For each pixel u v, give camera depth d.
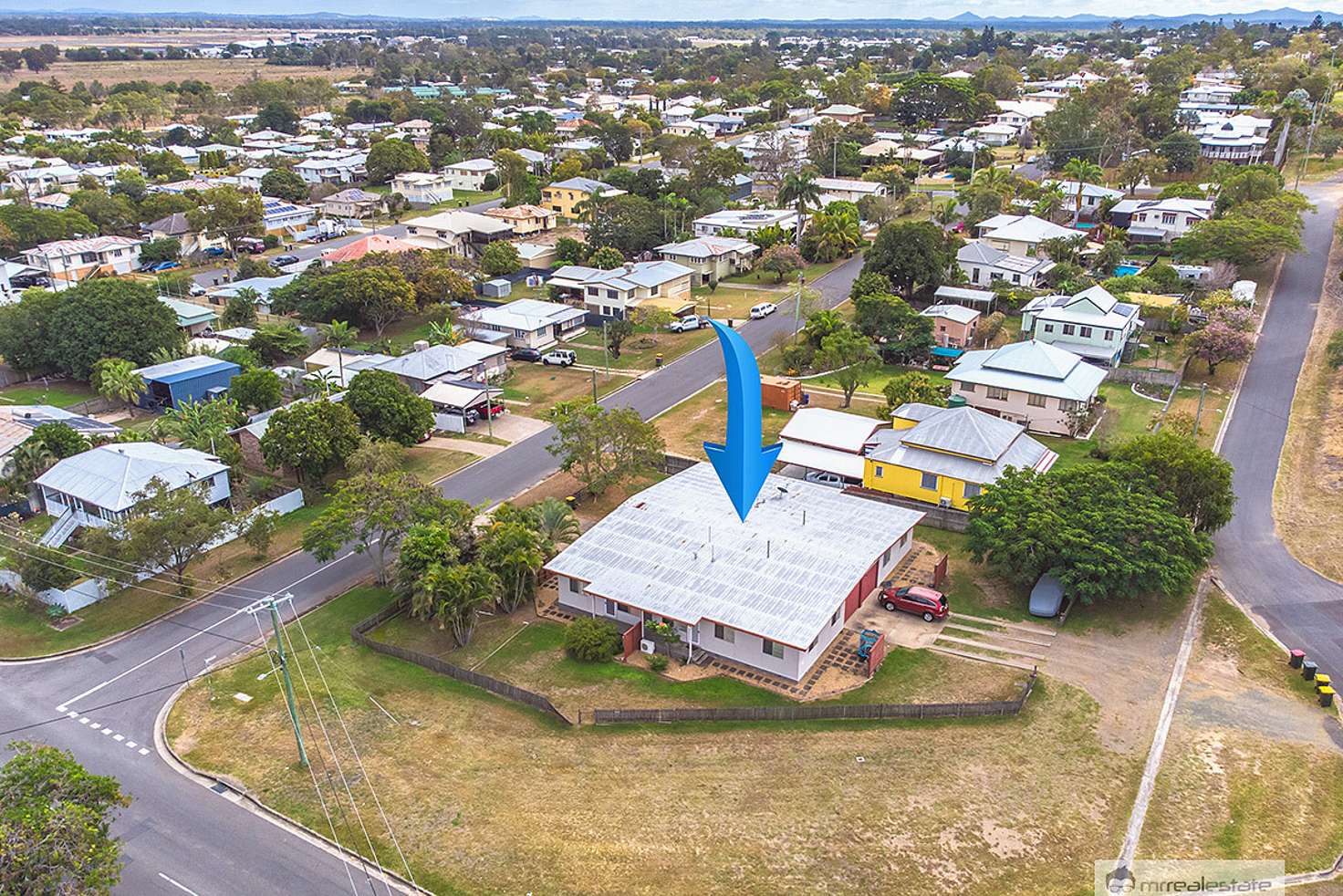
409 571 53.53
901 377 84.19
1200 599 54.91
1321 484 68.50
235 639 54.56
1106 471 58.72
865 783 41.22
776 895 35.44
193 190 170.38
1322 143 178.12
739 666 50.47
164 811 40.88
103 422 86.12
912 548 62.47
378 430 75.75
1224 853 36.91
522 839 38.50
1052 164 186.12
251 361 96.25
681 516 59.72
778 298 123.00
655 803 40.34
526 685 49.34
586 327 115.25
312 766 43.41
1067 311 95.94
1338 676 47.75
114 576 59.09
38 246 139.25
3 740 45.62
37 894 29.31
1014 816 39.06
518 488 72.44
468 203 188.00
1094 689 47.19
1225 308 95.44
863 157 198.25
